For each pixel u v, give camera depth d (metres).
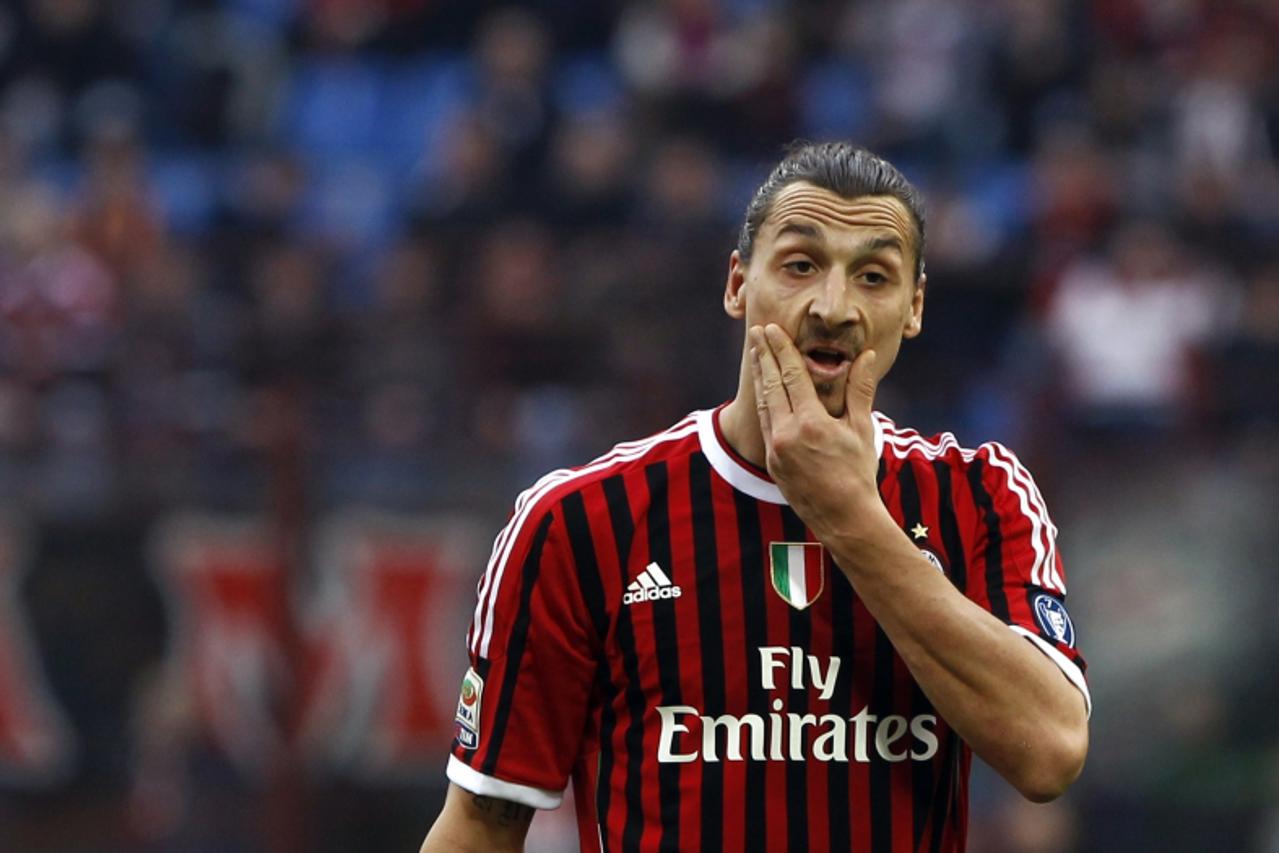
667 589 10.22
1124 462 28.69
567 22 42.66
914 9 40.78
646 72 39.94
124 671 28.02
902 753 10.11
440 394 30.55
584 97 41.62
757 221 10.23
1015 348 33.84
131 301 33.16
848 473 9.68
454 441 28.81
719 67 39.19
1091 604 28.33
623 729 10.26
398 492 28.44
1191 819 27.75
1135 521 28.47
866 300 9.95
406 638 28.14
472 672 10.71
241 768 27.88
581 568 10.33
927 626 9.57
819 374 9.95
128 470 28.34
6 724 27.84
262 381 31.14
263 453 28.36
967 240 35.53
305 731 27.91
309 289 33.66
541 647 10.40
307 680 28.00
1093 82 39.06
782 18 41.25
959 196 36.88
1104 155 37.62
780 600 10.15
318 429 29.42
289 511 28.25
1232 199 37.34
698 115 38.12
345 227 39.16
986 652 9.58
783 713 10.05
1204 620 28.05
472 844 10.71
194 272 35.38
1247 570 28.09
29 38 42.06
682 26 39.59
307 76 43.31
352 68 43.38
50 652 27.98
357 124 42.50
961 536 10.42
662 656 10.16
